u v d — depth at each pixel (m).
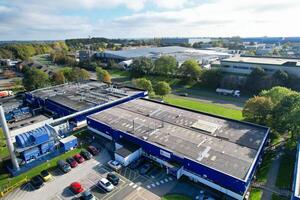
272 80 98.88
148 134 55.59
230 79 108.81
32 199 41.03
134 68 148.88
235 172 40.62
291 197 37.09
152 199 39.94
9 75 153.38
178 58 169.12
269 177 44.88
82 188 43.09
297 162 42.38
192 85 121.38
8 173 49.16
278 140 58.12
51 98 85.94
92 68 176.62
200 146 49.62
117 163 48.97
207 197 39.34
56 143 56.97
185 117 65.31
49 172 48.56
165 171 47.88
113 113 70.06
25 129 66.25
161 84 93.88
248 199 39.47
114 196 40.84
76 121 70.19
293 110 50.12
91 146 56.72
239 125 59.31
